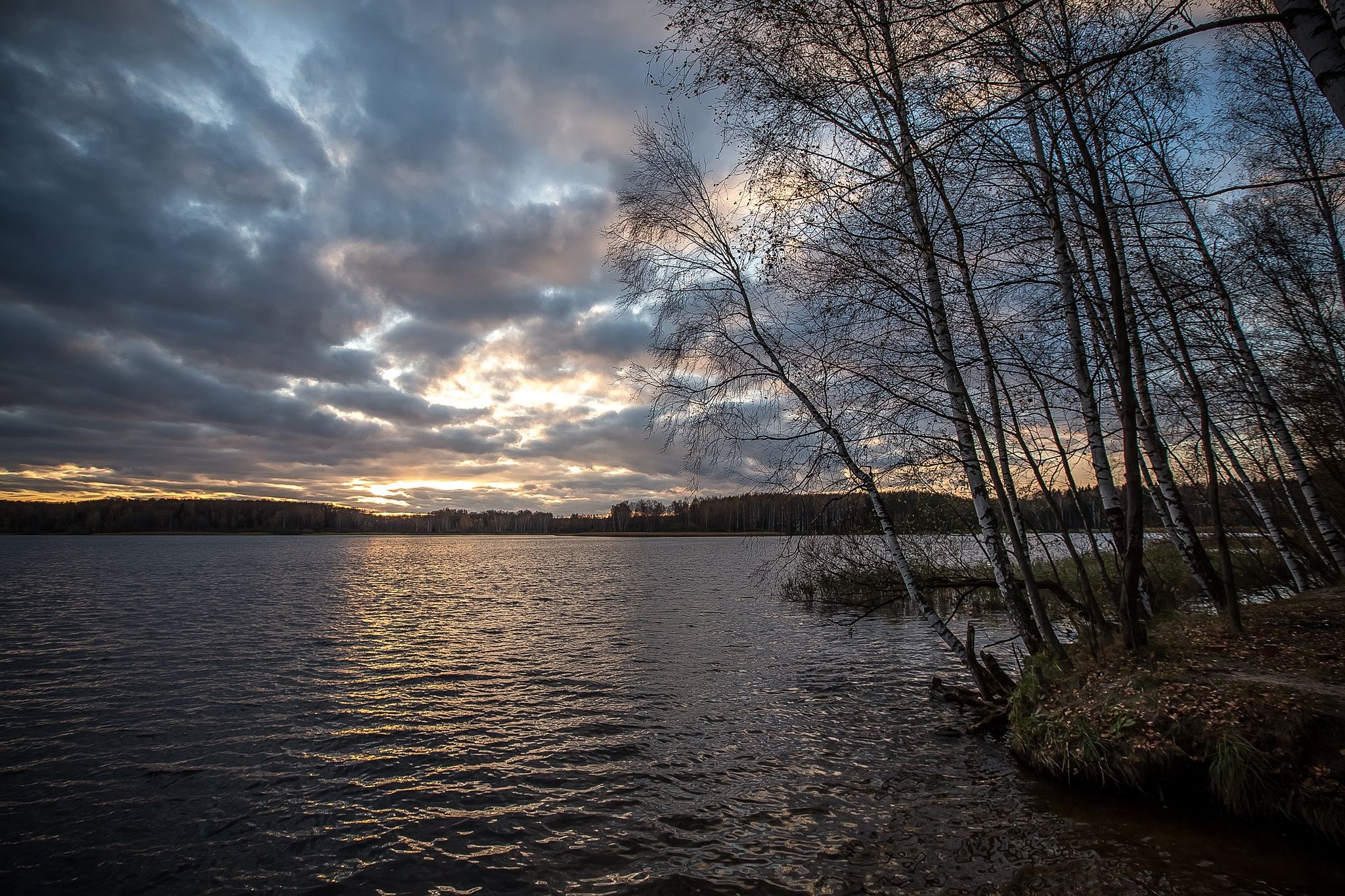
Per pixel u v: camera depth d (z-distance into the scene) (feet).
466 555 314.96
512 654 64.85
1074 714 31.42
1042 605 36.99
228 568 198.39
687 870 24.06
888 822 27.25
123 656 63.57
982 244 35.76
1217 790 26.05
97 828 28.07
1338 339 52.60
